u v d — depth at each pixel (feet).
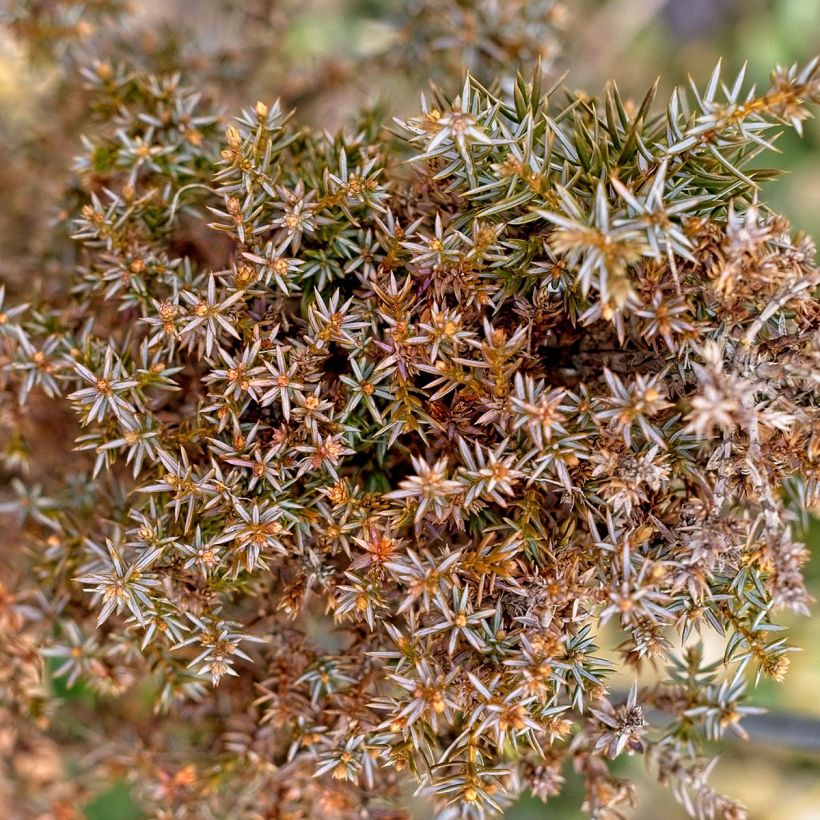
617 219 1.18
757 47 1.80
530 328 1.23
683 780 1.28
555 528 1.25
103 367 1.27
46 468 1.40
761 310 1.22
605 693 1.24
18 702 1.37
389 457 1.27
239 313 1.25
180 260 1.29
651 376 1.25
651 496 1.24
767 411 1.19
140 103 1.36
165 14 1.67
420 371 1.25
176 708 1.37
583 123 1.25
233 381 1.22
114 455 1.27
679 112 1.29
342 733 1.26
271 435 1.26
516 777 1.28
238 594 1.32
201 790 1.33
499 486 1.22
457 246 1.23
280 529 1.22
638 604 1.21
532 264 1.24
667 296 1.21
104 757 1.38
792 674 1.62
